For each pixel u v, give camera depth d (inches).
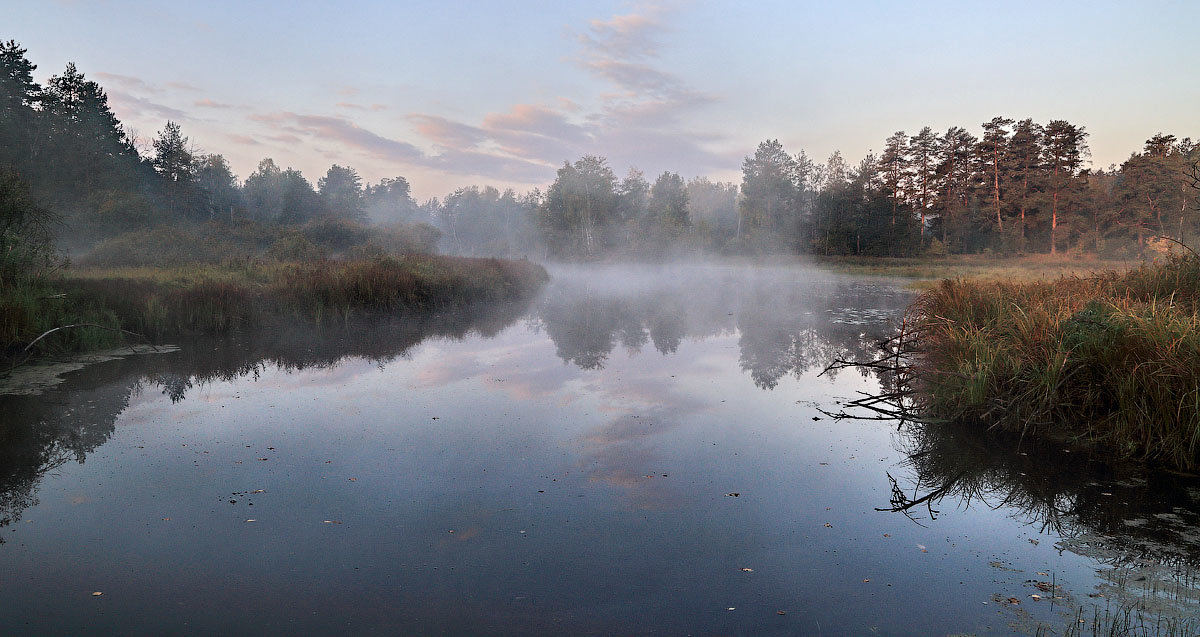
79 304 429.1
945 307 386.0
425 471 201.8
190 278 621.3
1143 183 2258.9
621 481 194.9
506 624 117.8
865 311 693.9
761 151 2918.3
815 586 132.6
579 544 152.4
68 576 135.0
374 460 211.5
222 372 344.2
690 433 244.2
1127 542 151.6
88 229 1053.2
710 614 121.6
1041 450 220.2
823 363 386.3
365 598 127.2
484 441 232.5
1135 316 254.8
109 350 393.7
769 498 181.9
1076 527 160.9
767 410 277.7
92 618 118.7
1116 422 220.5
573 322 583.8
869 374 353.7
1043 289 387.5
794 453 221.8
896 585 132.7
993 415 252.1
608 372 357.1
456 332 509.7
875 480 196.4
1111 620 117.0
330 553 146.9
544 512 171.3
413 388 314.3
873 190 2701.8
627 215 2763.3
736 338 488.1
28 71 1850.4
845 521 166.2
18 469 199.9
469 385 322.0
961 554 147.2
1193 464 194.2
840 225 2667.3
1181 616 118.0
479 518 167.0
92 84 2150.6
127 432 237.9
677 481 194.9
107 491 182.7
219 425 248.4
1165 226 2172.7
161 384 315.3
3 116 1642.5
